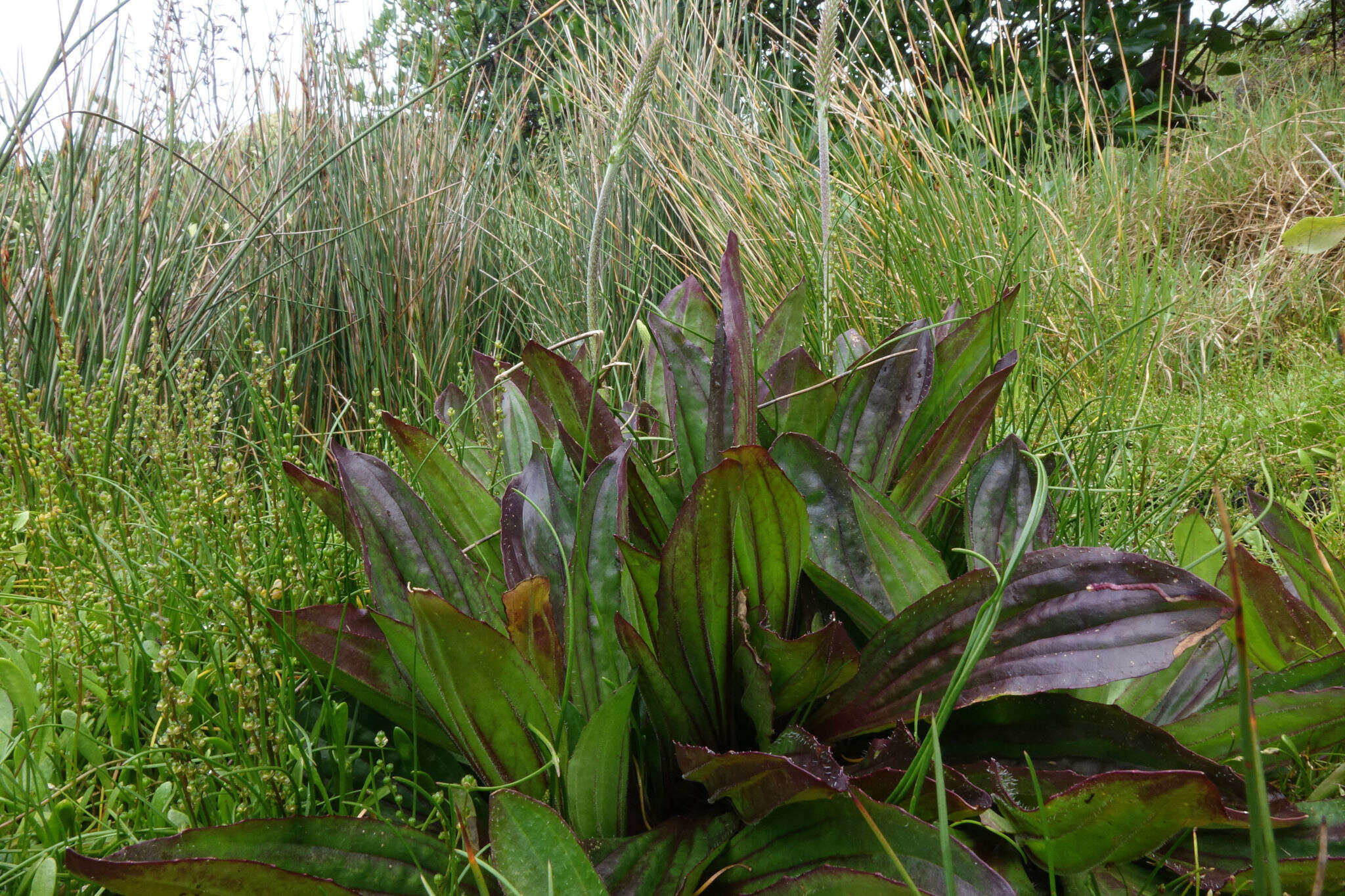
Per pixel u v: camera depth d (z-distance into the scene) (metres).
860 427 1.27
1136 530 1.43
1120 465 1.81
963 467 1.19
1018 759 0.91
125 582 1.20
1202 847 0.87
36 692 1.05
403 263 2.78
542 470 1.06
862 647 1.16
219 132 2.69
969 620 0.92
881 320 2.28
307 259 2.66
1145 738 0.87
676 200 2.97
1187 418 2.18
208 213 2.52
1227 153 3.75
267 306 2.59
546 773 0.89
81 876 0.67
